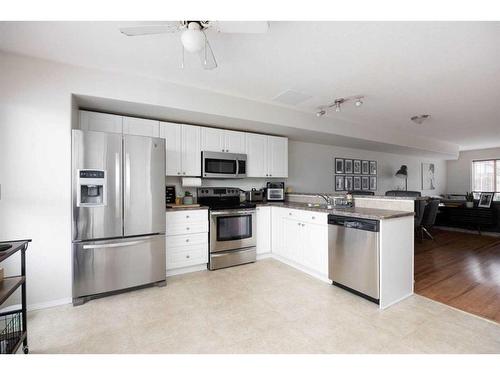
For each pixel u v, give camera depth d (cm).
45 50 203
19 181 210
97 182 229
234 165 356
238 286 264
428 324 191
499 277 284
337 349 162
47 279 219
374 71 243
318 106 351
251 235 341
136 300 233
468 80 262
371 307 218
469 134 541
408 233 239
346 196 311
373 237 219
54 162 221
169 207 299
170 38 188
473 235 496
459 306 219
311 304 224
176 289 257
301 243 305
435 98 317
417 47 199
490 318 199
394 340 171
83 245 226
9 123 207
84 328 187
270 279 283
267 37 186
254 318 201
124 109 275
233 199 371
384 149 595
